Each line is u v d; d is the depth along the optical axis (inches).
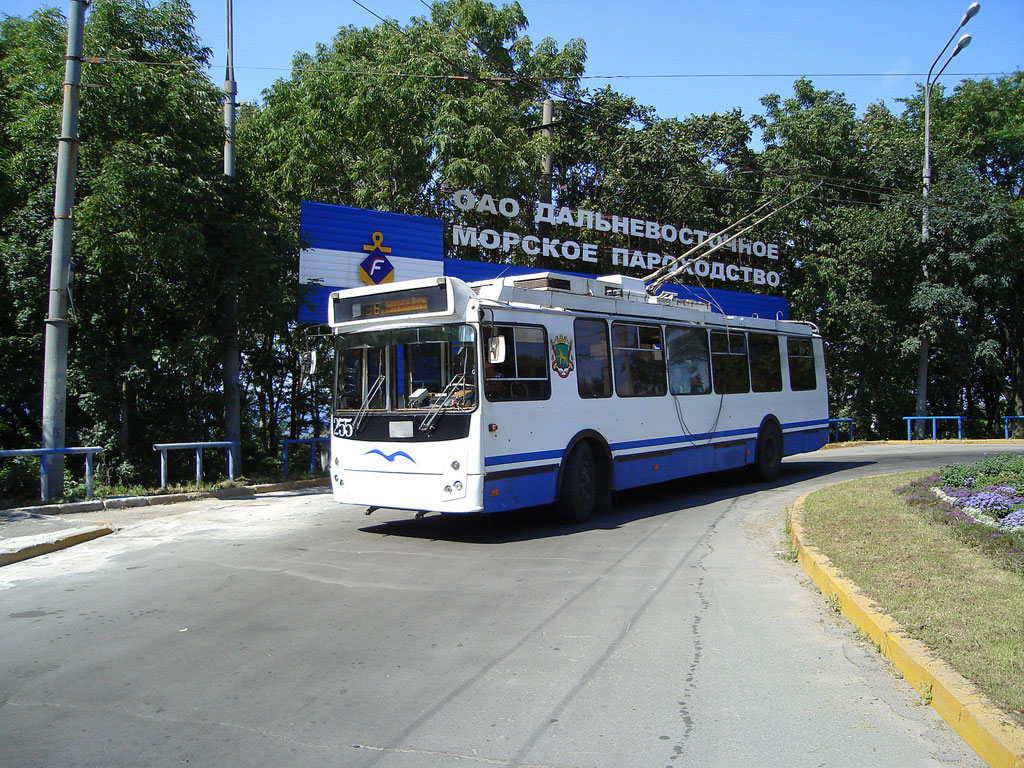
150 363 564.1
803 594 279.6
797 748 163.5
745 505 493.7
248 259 588.1
